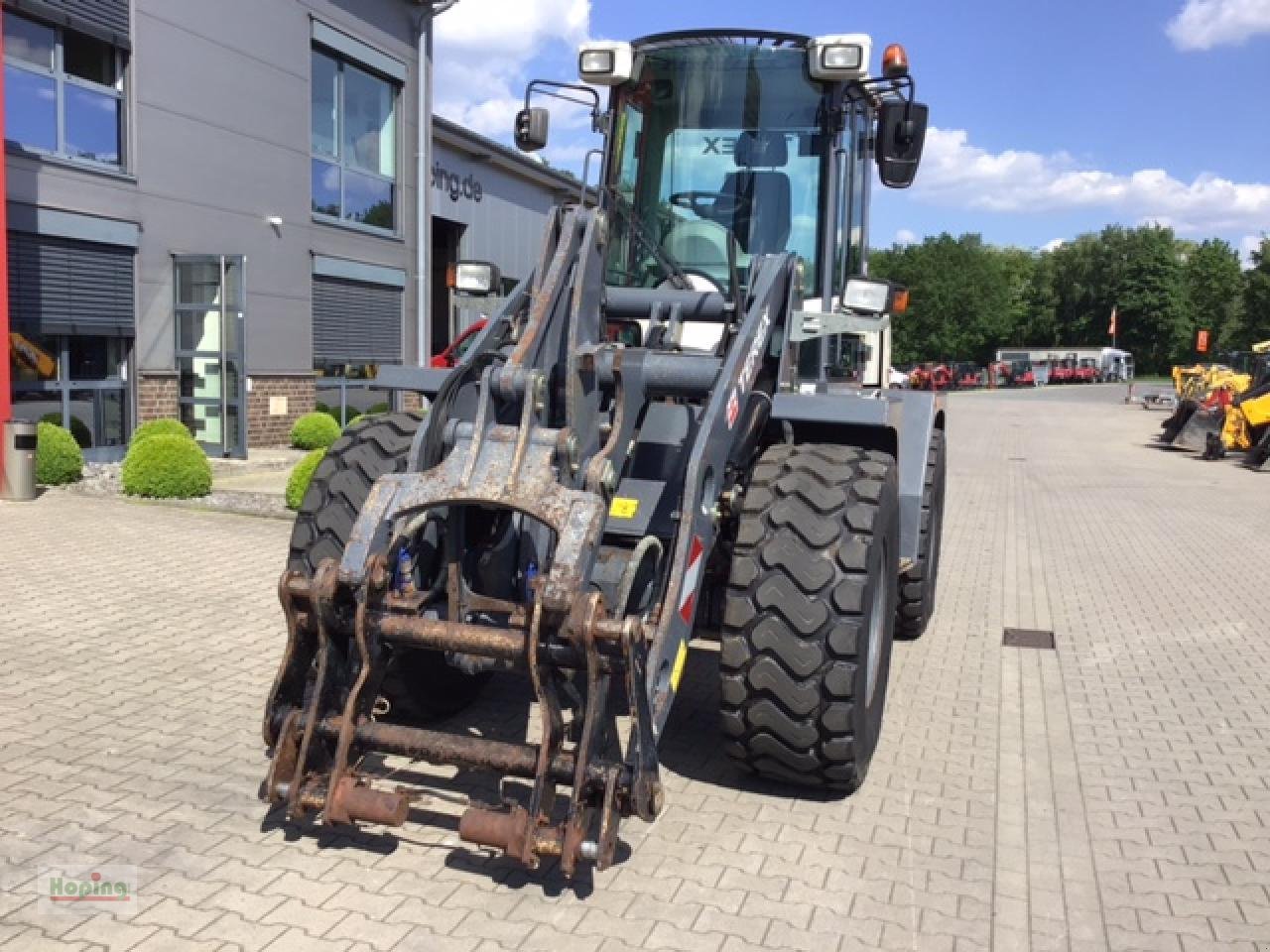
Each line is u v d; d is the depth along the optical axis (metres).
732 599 3.81
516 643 3.18
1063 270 96.00
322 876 3.37
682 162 5.68
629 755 3.14
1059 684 5.80
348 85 16.62
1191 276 94.00
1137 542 10.61
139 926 3.04
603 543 4.11
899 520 4.61
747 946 3.09
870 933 3.20
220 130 13.80
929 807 4.11
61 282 11.76
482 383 3.56
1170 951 3.20
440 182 21.69
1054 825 4.02
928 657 6.23
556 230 4.14
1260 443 18.55
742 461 4.41
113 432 12.70
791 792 4.16
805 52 5.52
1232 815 4.18
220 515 9.56
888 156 5.29
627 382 4.16
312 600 3.29
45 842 3.50
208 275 13.24
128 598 6.57
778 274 4.49
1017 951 3.16
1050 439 24.30
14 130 11.19
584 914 3.22
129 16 12.31
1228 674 6.06
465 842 3.43
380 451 4.32
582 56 5.66
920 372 56.69
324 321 16.23
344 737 3.26
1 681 5.00
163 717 4.64
